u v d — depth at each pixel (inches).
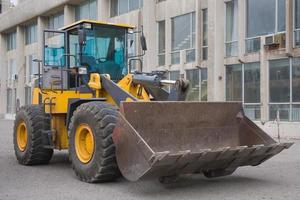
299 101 751.1
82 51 406.3
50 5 1460.4
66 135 403.2
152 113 318.7
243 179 353.1
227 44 885.2
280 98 780.6
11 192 308.7
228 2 882.1
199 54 919.0
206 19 920.3
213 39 887.7
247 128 356.8
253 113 830.5
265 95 799.1
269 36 788.0
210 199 287.1
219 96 882.1
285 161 456.4
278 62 783.1
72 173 382.0
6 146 607.5
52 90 414.0
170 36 1004.6
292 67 760.3
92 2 1307.8
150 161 273.9
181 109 331.3
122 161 296.5
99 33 416.2
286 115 771.4
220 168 329.4
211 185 329.1
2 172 390.0
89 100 363.3
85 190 311.9
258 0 817.5
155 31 1042.1
